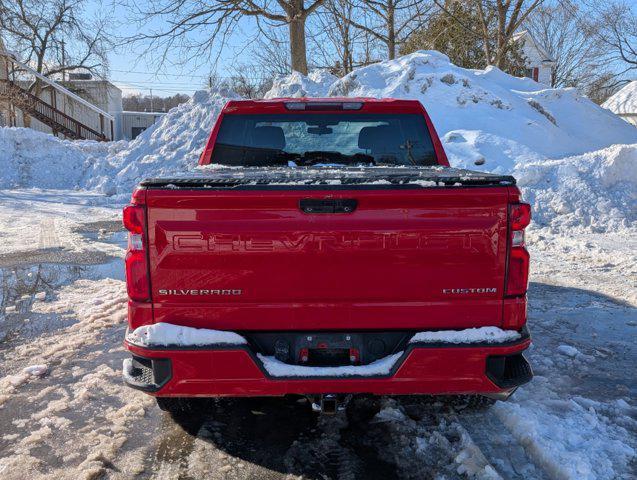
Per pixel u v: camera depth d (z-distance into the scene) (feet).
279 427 10.93
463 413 11.32
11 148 61.52
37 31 119.14
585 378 13.26
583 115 53.98
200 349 8.78
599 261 25.48
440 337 8.89
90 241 30.99
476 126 45.68
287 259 8.81
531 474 9.30
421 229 8.75
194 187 8.71
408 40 85.92
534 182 37.09
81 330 16.69
